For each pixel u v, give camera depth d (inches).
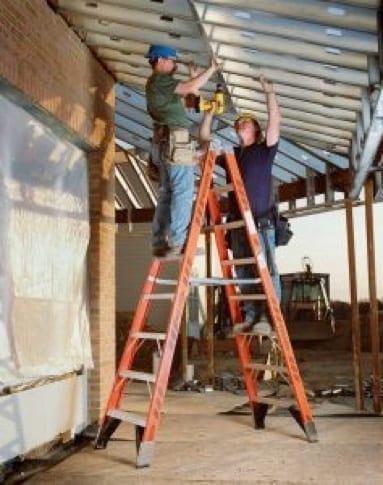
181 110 181.8
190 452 185.8
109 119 253.8
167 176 188.2
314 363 581.0
